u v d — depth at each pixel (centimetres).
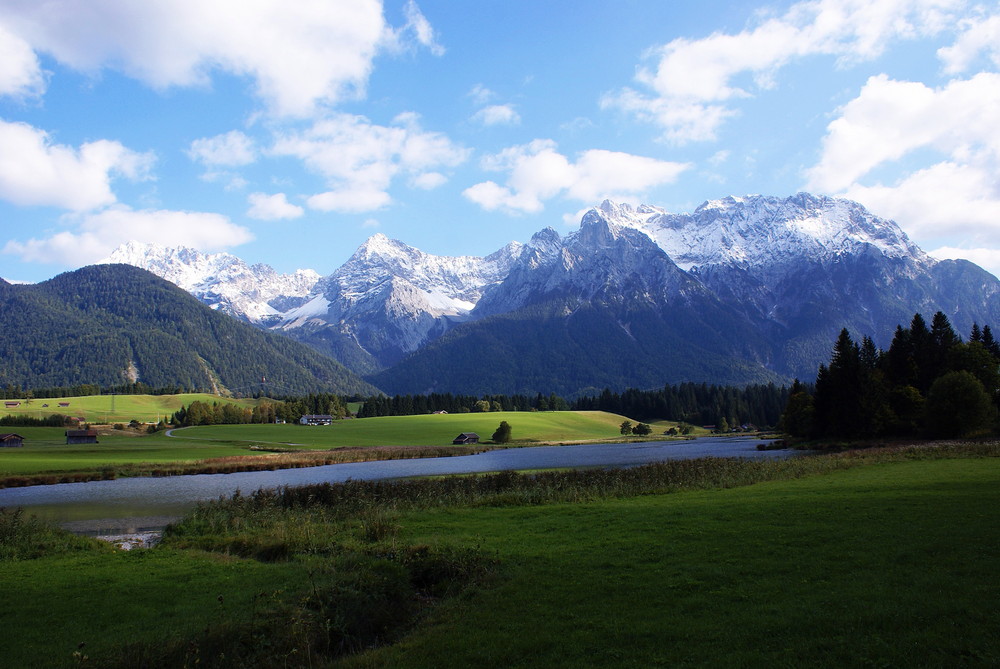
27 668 1412
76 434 14400
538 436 17638
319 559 2372
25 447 12669
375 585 1912
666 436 19338
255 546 2712
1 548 2756
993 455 5031
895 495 2953
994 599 1426
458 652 1429
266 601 1828
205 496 5897
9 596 1989
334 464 10081
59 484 7162
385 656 1455
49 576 2253
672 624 1457
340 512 3578
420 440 15825
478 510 3547
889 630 1317
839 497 3017
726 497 3375
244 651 1511
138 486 6838
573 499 3834
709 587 1708
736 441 15475
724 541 2217
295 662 1492
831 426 11125
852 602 1480
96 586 2095
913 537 2042
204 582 2114
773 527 2381
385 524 2934
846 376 10725
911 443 8681
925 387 11169
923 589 1534
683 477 4453
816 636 1320
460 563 2122
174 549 2809
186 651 1466
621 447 13938
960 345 10950
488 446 14100
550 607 1666
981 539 1961
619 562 2038
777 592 1608
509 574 2019
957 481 3362
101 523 4403
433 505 3856
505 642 1453
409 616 1791
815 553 1947
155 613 1786
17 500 5756
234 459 9831
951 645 1217
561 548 2325
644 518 2836
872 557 1845
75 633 1638
